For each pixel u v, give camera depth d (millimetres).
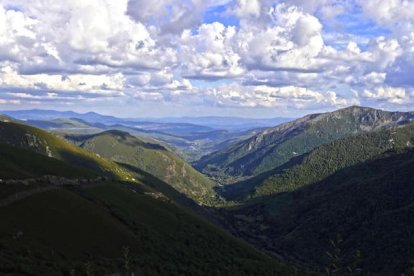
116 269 86562
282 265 148750
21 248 79312
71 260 83688
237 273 114312
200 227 157375
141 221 132000
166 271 95875
